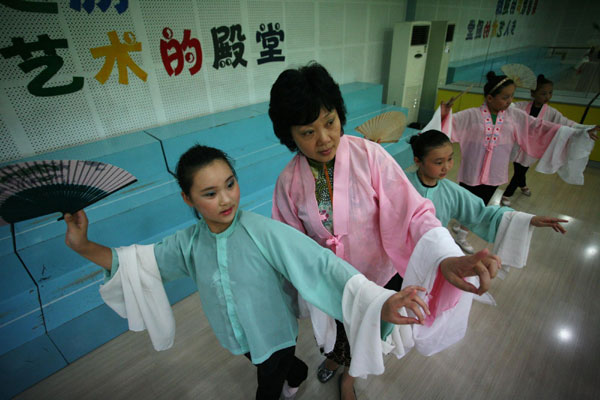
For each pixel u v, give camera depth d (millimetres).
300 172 1032
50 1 1925
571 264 2197
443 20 4605
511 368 1528
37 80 2016
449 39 4652
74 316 1613
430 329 1055
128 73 2361
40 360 1567
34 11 1892
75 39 2078
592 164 3732
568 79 3893
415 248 909
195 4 2514
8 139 2018
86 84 2207
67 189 767
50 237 1725
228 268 901
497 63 4875
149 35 2367
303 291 815
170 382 1568
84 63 2156
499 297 1948
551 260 2244
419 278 906
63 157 2068
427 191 1456
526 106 2742
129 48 2305
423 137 1370
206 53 2711
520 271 2150
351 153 978
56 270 1779
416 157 1411
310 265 817
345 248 1061
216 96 2918
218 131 2650
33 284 1722
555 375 1484
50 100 2102
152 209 2057
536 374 1494
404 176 965
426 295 885
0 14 1803
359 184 975
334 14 3629
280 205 1120
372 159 967
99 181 790
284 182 1078
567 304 1875
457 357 1596
